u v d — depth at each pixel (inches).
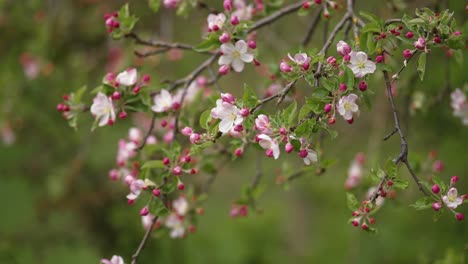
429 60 209.2
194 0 154.8
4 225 285.1
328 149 267.3
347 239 339.6
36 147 291.7
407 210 305.1
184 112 154.7
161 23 248.8
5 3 256.7
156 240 266.5
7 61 268.7
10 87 265.3
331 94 110.3
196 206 164.1
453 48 112.8
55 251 274.2
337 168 343.3
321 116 110.5
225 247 320.8
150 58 217.6
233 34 127.7
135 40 145.8
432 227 295.6
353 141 267.4
